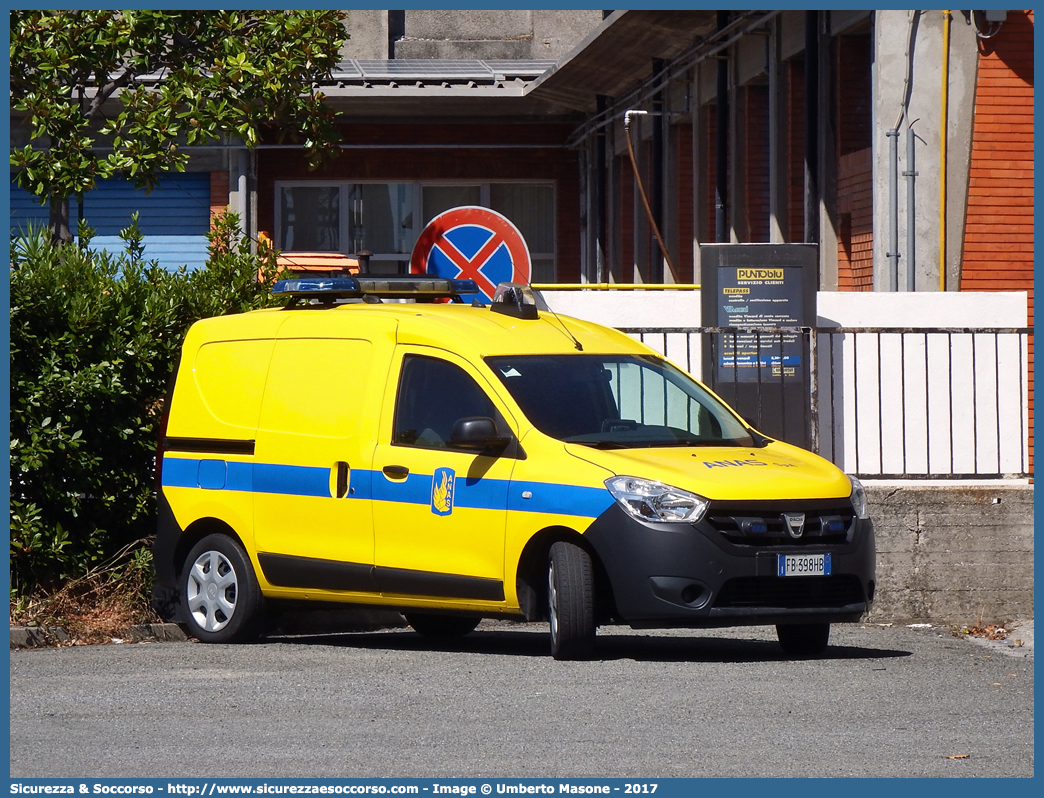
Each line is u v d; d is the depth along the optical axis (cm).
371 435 2131
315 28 3456
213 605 2283
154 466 2516
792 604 1908
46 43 3259
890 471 2852
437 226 2606
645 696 1653
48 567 2400
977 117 3111
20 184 3316
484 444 1988
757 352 2766
